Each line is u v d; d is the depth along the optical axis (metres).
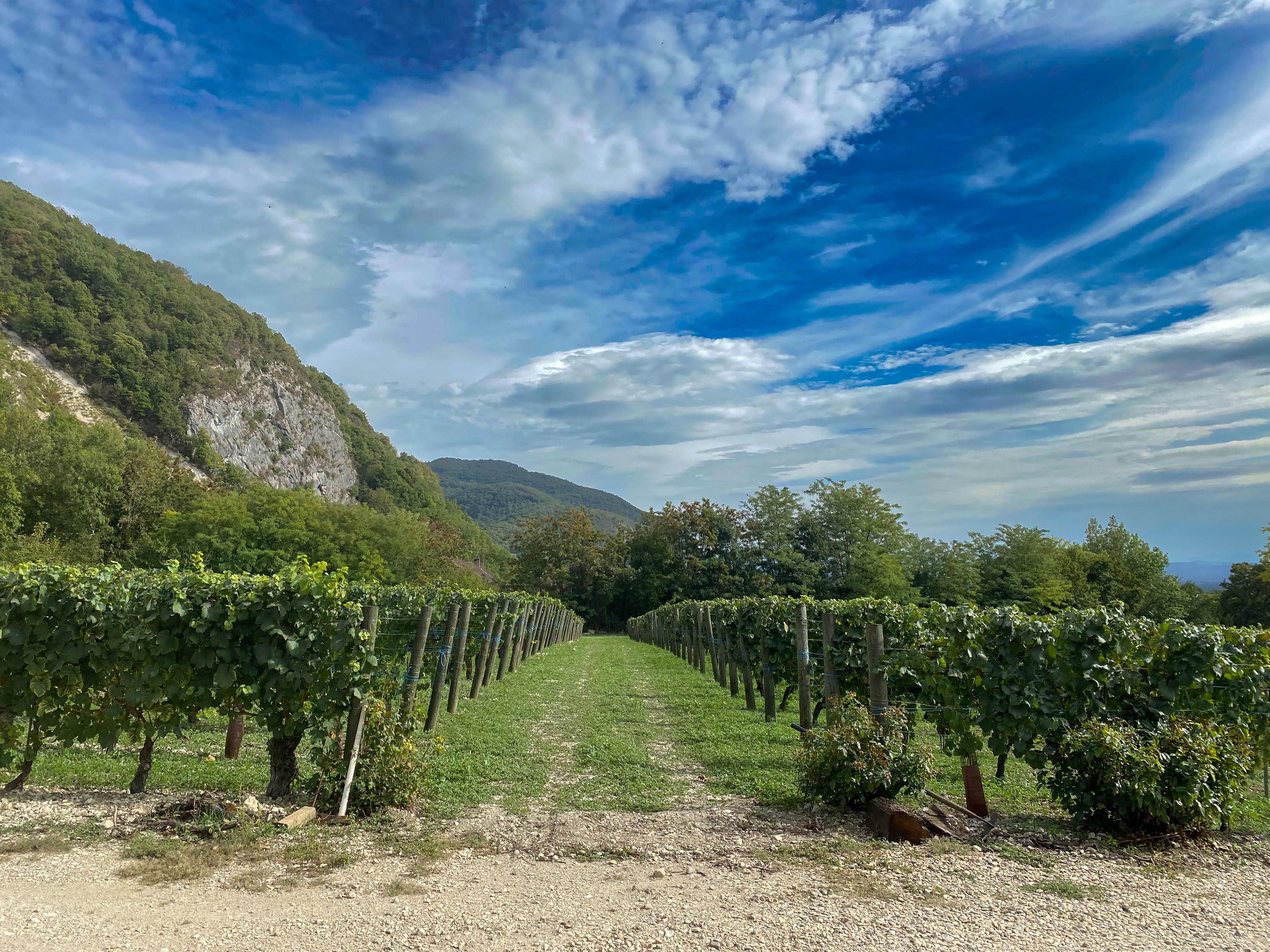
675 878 4.66
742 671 14.27
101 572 6.95
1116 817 5.87
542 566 73.62
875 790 6.18
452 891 4.39
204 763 7.53
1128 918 4.03
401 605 14.33
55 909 3.93
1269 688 6.93
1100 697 6.88
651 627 42.12
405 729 6.39
